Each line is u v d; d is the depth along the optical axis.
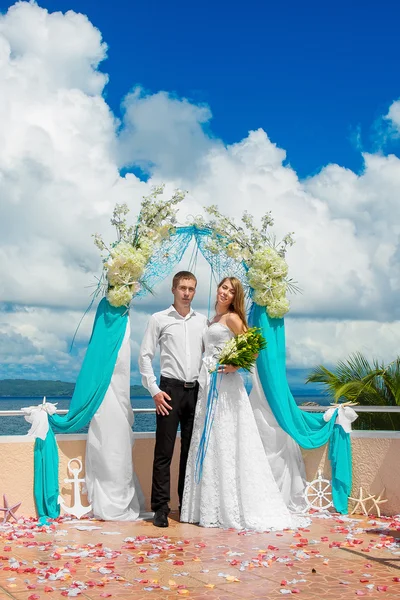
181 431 6.13
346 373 9.29
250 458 5.72
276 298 6.31
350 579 4.05
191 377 6.00
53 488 5.83
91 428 6.00
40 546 4.88
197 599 3.67
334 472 6.28
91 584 3.90
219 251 6.48
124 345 6.05
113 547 4.89
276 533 5.41
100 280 6.06
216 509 5.68
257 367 6.34
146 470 6.38
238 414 5.80
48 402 5.98
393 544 4.96
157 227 6.27
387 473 6.05
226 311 6.04
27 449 5.88
